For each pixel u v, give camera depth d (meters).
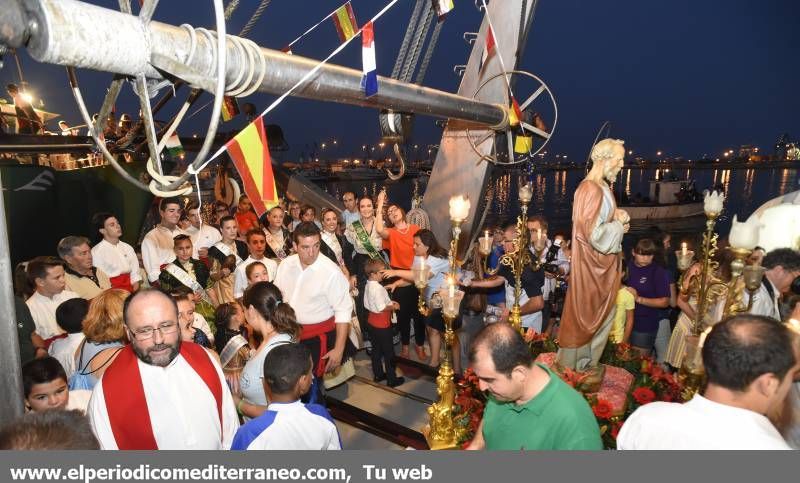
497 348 1.75
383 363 5.37
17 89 7.72
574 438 1.73
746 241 2.27
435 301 4.38
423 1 3.75
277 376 2.04
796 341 1.55
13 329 1.50
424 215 6.62
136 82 1.81
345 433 4.04
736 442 1.48
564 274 4.89
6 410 1.50
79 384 2.47
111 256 4.79
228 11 2.79
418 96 3.69
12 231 5.03
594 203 2.95
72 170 5.55
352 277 5.55
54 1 1.47
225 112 3.01
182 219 6.19
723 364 1.54
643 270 4.58
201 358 2.27
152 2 1.71
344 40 3.06
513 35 5.80
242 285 4.23
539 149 5.03
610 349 3.89
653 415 1.67
